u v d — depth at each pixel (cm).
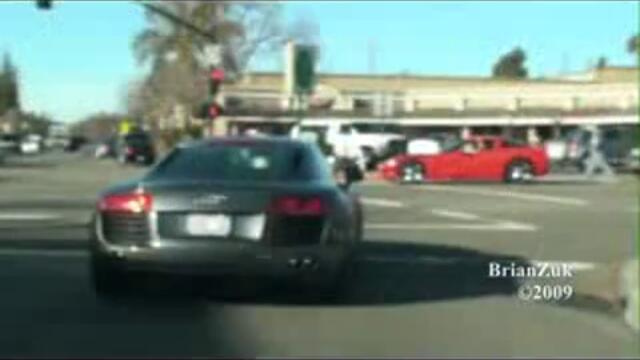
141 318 1186
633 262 1625
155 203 1211
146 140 7225
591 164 5284
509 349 1067
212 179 1259
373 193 3588
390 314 1245
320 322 1185
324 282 1245
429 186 4144
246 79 10738
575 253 1855
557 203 3094
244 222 1209
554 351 1062
